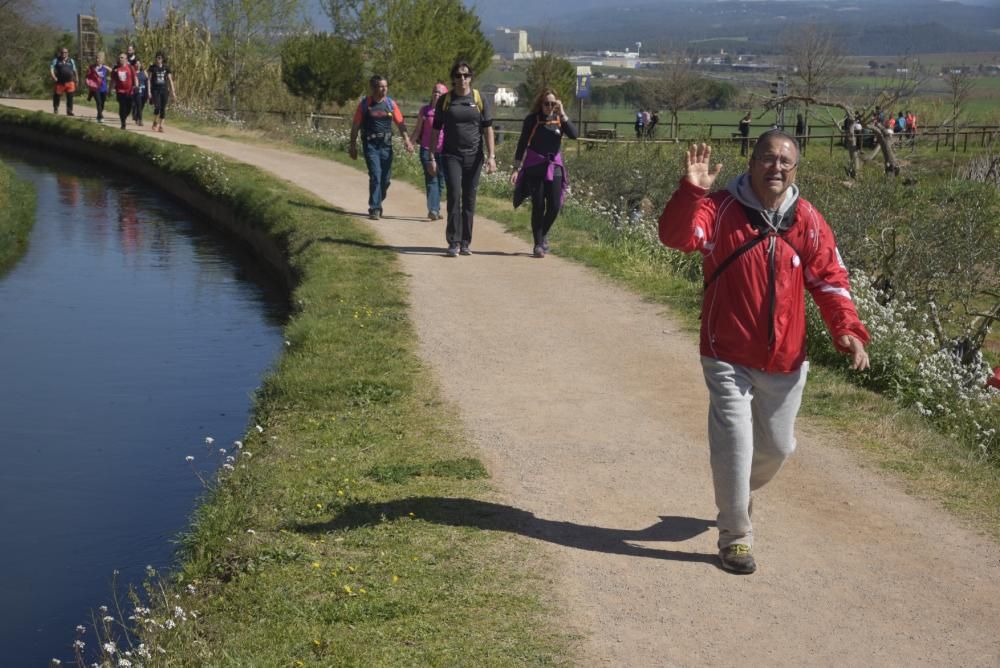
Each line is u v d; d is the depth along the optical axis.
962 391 8.79
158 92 29.80
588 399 8.04
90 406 9.86
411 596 4.92
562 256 13.49
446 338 9.66
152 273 15.91
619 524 5.76
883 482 6.41
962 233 14.86
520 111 49.53
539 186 13.02
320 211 16.47
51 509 7.52
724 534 5.25
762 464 5.27
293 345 9.57
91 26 48.66
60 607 6.14
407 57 40.44
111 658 4.85
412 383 8.35
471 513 5.86
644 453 6.89
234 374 10.94
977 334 12.66
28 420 9.43
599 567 5.23
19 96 45.72
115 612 6.02
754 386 5.11
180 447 8.79
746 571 5.17
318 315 10.34
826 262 5.01
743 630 4.66
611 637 4.58
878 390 9.13
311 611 4.80
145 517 7.40
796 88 48.06
